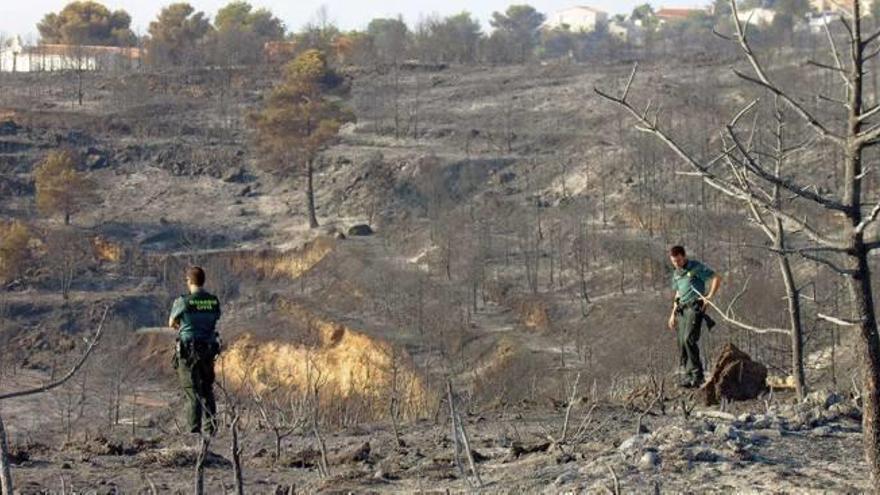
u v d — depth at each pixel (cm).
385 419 1705
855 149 752
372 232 8925
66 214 9194
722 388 1573
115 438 1452
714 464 1032
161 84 13312
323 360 5775
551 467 1096
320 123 9238
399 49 15525
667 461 1032
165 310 7719
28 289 7956
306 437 1420
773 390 1662
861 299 760
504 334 5609
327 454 1274
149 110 12012
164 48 14900
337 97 11594
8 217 9369
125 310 7606
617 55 15662
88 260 8544
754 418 1223
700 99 8650
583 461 1098
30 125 11394
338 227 9175
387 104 12112
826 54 4881
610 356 4103
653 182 7831
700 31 16075
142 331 6272
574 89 11681
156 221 9656
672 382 1741
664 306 5238
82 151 10938
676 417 1366
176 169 10781
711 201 6694
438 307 6125
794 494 942
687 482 986
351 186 10000
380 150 10731
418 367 4606
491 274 6975
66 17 18038
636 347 3988
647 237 7106
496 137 10550
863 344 764
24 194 10062
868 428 769
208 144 11194
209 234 9344
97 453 1304
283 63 14462
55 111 11906
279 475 1176
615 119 10181
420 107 12119
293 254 8306
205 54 14575
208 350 1379
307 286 7481
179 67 13962
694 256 5244
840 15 757
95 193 9606
